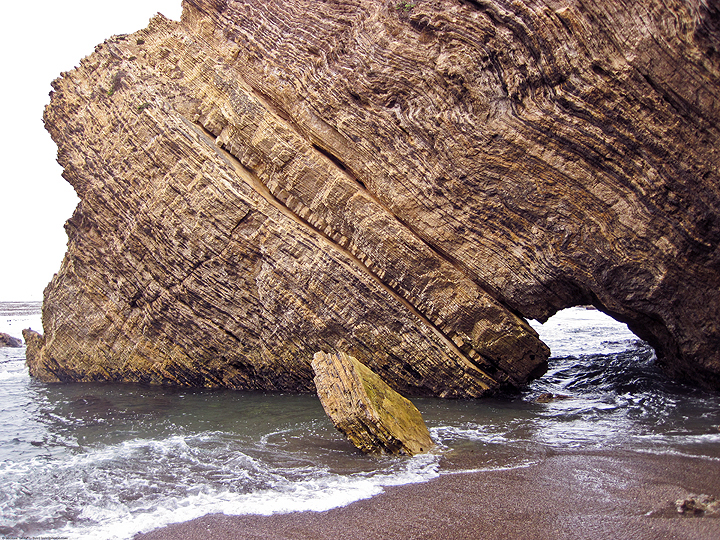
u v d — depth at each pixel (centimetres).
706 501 637
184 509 719
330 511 691
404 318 1344
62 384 1803
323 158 1450
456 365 1331
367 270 1389
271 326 1482
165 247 1580
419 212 1348
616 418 1095
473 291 1316
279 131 1489
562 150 1176
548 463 827
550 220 1216
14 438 1152
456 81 1258
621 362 1680
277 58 1594
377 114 1384
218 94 1630
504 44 1191
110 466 925
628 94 1088
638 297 1193
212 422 1219
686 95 1048
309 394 1490
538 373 1426
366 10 1443
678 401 1203
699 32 999
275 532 641
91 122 1761
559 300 1294
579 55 1107
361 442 944
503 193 1244
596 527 598
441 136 1283
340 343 1398
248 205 1460
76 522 699
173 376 1672
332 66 1467
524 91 1194
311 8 1547
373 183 1413
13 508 753
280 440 1048
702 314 1171
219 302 1537
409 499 715
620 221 1156
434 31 1302
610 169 1144
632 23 1061
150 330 1684
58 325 1861
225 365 1585
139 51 1781
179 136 1548
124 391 1616
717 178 1070
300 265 1409
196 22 1759
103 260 1764
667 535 563
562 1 1118
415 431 984
